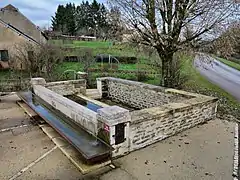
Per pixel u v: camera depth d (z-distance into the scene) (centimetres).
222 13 722
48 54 1489
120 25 812
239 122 638
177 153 444
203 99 622
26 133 537
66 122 508
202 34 769
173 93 719
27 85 1140
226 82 1478
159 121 488
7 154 434
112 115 395
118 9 804
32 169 383
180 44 801
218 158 427
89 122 451
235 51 796
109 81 1019
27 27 2366
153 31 788
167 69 876
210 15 735
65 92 931
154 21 794
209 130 568
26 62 1451
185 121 560
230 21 726
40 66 1437
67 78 1323
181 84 1064
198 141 501
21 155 430
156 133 488
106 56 1748
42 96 734
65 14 4956
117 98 988
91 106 790
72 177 361
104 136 412
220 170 386
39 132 542
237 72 1986
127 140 432
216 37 748
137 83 878
